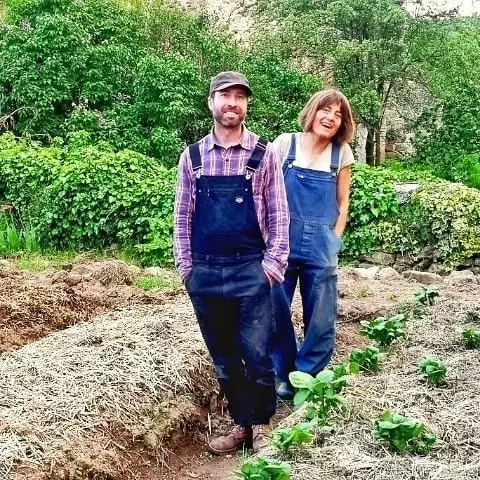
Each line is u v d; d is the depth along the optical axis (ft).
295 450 8.66
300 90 40.42
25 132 34.24
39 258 23.35
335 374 9.71
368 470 8.12
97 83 35.70
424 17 46.91
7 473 8.62
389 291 17.67
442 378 10.48
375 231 24.34
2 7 46.44
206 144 9.38
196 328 13.26
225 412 11.83
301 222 11.14
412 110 47.93
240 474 7.96
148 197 24.52
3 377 11.02
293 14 47.34
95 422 10.02
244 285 9.48
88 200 24.84
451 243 23.41
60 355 11.85
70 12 38.01
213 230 9.34
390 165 44.45
